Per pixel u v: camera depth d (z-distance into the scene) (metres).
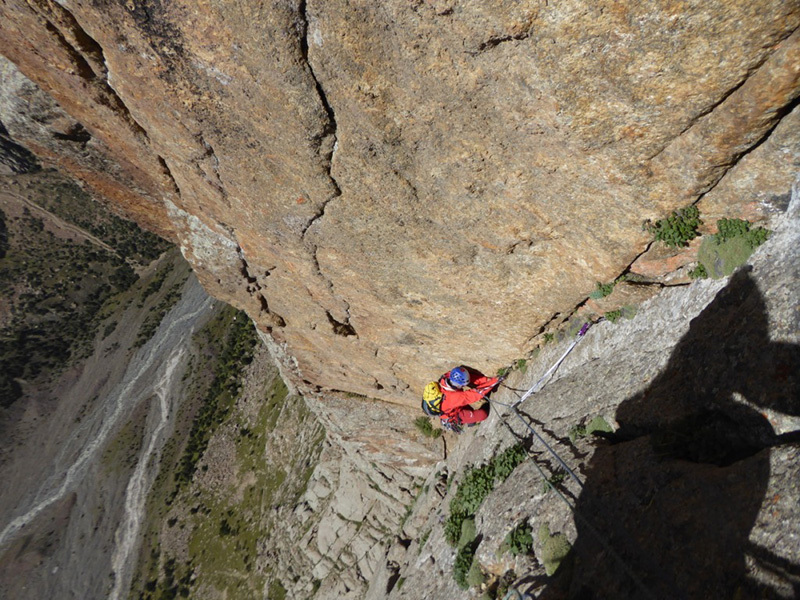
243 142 8.36
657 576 4.93
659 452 5.96
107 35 7.46
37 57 8.40
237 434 70.38
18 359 126.62
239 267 12.42
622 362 7.76
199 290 124.62
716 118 5.11
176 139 9.00
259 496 50.03
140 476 84.25
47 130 10.70
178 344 108.75
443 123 6.66
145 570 66.94
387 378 14.66
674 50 4.70
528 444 9.23
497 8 5.06
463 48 5.64
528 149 6.47
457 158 7.04
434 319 10.72
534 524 7.41
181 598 54.06
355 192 8.38
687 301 6.81
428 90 6.32
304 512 33.28
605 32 4.82
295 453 45.75
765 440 4.85
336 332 13.23
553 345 9.77
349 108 6.98
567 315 9.09
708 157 5.45
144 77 7.93
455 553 10.06
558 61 5.25
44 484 98.75
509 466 9.48
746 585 4.05
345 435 19.56
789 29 4.21
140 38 7.26
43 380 123.62
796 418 4.60
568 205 6.95
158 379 103.25
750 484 4.52
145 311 132.38
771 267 5.47
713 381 5.62
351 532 25.62
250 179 9.15
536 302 8.98
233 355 92.00
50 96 9.54
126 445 93.69
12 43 8.26
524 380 10.59
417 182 7.71
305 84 6.88
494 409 11.61
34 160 156.62
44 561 82.06
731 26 4.34
